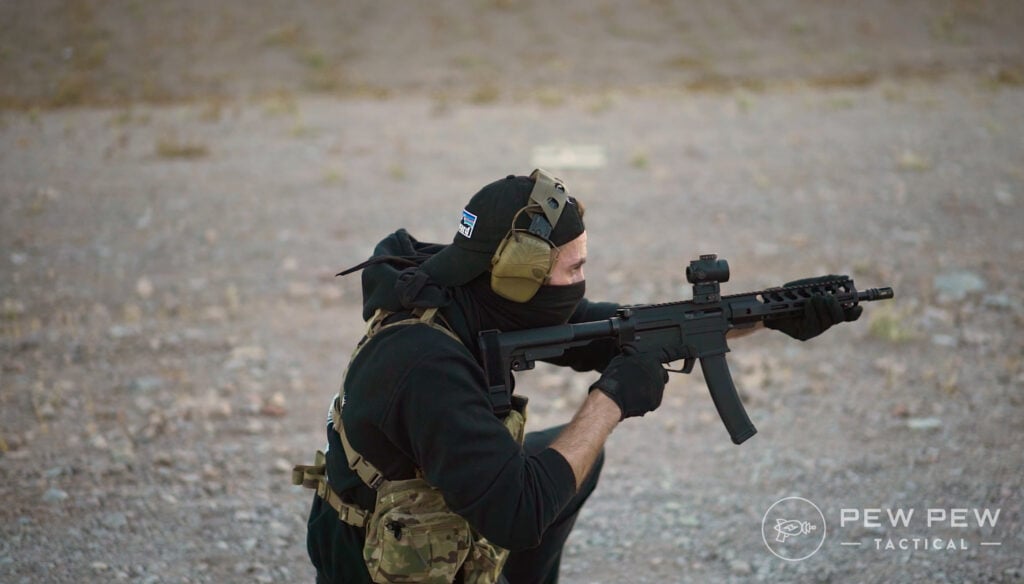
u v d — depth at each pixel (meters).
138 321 8.38
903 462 5.74
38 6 30.03
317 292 9.24
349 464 2.89
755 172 13.98
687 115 19.86
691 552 4.86
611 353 3.50
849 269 9.57
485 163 15.15
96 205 12.27
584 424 2.88
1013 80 25.30
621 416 2.93
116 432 6.18
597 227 11.36
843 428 6.27
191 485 5.51
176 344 7.85
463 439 2.65
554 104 22.31
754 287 9.19
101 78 26.19
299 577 4.61
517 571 3.50
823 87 25.08
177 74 26.80
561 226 2.88
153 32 29.38
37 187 13.11
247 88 26.03
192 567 4.64
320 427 6.43
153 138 17.50
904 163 13.92
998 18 31.23
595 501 5.46
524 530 2.67
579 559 4.83
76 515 5.10
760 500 5.37
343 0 32.69
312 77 27.19
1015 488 5.34
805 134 16.94
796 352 7.64
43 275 9.57
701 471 5.78
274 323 8.44
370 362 2.79
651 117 19.69
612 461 5.98
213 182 13.76
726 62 28.47
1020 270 9.37
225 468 5.75
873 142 15.88
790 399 6.75
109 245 10.63
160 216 11.85
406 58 28.94
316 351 7.82
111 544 4.82
